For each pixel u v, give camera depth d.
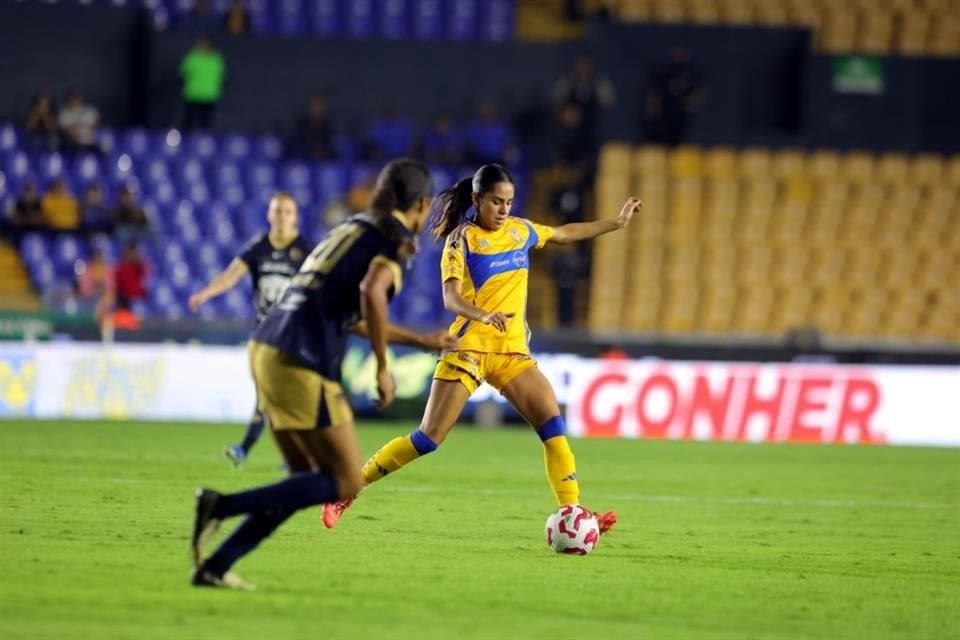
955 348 84.62
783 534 41.53
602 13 110.62
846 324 104.31
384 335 26.77
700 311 102.81
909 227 108.56
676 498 50.84
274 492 27.33
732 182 107.62
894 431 82.50
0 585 27.89
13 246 96.69
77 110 101.81
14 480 47.97
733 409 81.62
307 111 108.19
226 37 107.69
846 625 27.06
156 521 38.59
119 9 106.31
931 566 35.84
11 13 105.19
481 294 35.25
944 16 118.12
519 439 75.12
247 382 81.38
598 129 107.50
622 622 26.41
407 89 109.12
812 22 116.38
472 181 35.38
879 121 112.69
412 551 34.84
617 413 81.62
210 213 101.62
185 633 23.84
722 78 111.00
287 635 23.97
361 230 27.27
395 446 36.00
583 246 103.31
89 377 80.19
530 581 30.86
